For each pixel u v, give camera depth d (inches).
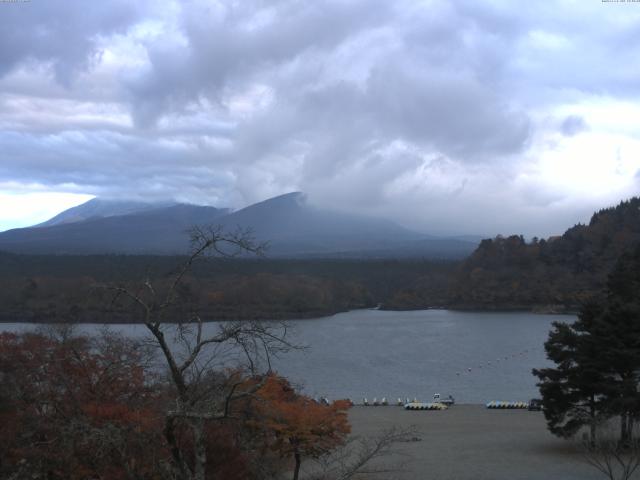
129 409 948.6
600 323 1556.3
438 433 1908.2
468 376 3582.7
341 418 1178.6
